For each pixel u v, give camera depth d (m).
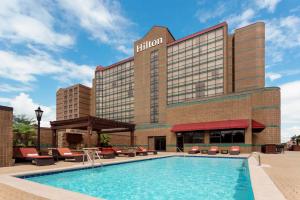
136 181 11.91
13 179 9.70
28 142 27.72
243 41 45.88
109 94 69.88
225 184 11.08
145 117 54.78
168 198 8.47
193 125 36.69
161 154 31.27
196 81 49.12
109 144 42.06
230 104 33.53
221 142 33.72
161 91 52.84
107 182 11.64
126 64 65.44
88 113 83.69
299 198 6.54
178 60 52.31
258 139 34.38
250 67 44.31
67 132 33.41
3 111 15.15
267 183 8.45
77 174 14.07
